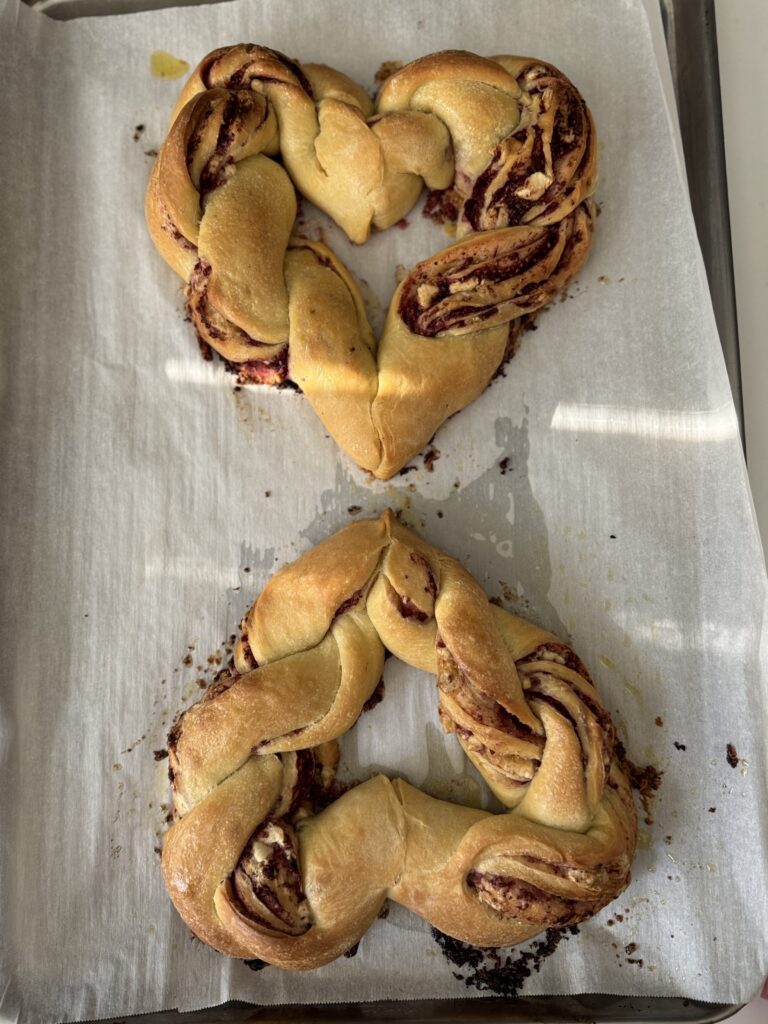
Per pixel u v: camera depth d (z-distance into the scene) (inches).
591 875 14.3
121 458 16.4
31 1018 14.8
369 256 17.0
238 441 16.6
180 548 16.3
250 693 14.8
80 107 17.3
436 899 14.6
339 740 15.9
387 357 15.9
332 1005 15.1
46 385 16.5
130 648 16.0
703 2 17.1
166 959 15.2
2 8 17.0
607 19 17.1
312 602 15.2
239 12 17.4
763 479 16.6
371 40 17.3
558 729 14.7
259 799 14.7
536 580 16.2
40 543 16.1
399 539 15.4
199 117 15.6
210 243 15.5
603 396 16.4
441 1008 15.0
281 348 16.0
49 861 15.4
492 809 15.7
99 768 15.7
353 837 14.7
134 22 17.4
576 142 15.6
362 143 15.8
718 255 16.5
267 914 14.3
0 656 15.6
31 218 16.8
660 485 16.2
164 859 14.9
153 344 16.8
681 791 15.6
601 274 16.6
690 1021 14.7
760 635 15.5
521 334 16.6
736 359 16.2
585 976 15.2
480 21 17.2
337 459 16.5
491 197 16.0
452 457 16.5
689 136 16.9
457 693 14.9
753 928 15.0
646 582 16.0
